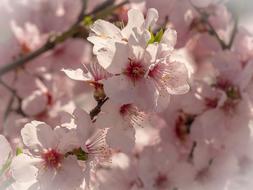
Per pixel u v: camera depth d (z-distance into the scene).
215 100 0.43
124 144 0.34
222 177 0.44
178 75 0.33
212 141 0.43
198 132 0.43
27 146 0.33
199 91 0.43
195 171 0.44
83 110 0.33
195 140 0.43
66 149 0.33
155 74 0.33
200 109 0.43
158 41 0.33
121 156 0.45
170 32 0.32
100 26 0.32
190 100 0.43
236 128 0.42
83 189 0.33
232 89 0.42
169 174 0.44
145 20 0.32
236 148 0.43
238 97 0.42
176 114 0.44
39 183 0.33
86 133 0.33
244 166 0.44
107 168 0.44
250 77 0.41
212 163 0.44
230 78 0.42
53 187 0.33
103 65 0.32
